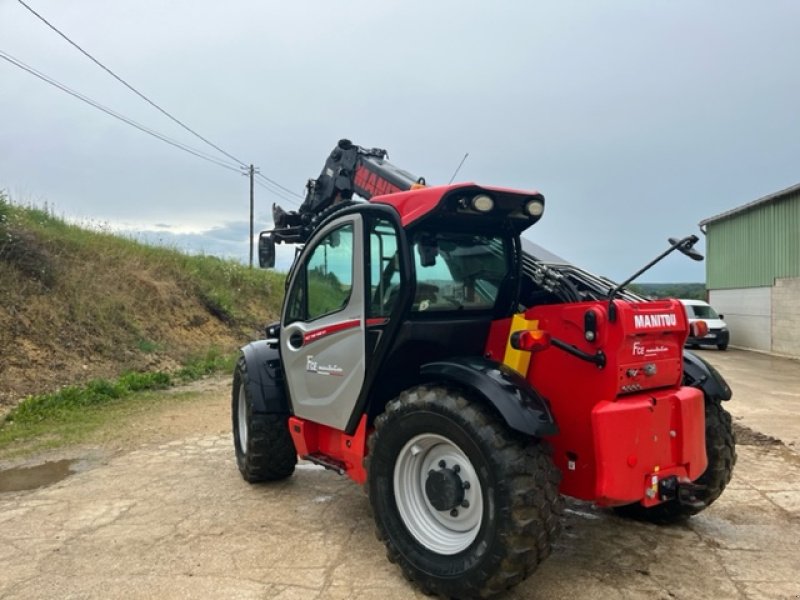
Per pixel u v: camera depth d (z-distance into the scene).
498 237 4.10
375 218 3.83
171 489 5.11
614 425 3.14
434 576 3.19
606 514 4.49
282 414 5.00
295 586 3.40
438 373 3.33
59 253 12.34
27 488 5.21
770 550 3.85
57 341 10.29
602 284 4.13
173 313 13.66
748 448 6.34
